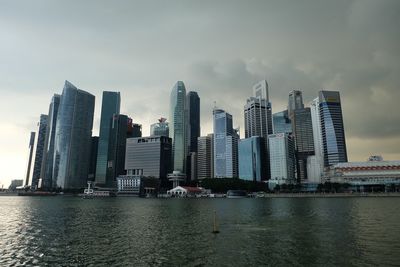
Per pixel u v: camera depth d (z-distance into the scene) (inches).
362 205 7032.5
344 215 4490.7
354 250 2049.7
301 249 2107.5
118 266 1740.9
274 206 7239.2
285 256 1919.3
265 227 3245.6
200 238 2593.5
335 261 1782.7
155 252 2066.9
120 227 3339.1
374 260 1787.6
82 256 1969.7
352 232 2810.0
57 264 1791.3
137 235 2773.1
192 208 6791.3
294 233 2807.6
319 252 2009.1
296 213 4995.1
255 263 1774.1
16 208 6771.7
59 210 6122.1
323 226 3265.3
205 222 3791.8
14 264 1798.7
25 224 3619.6
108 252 2075.5
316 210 5610.2
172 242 2417.6
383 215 4409.5
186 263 1791.3
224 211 5693.9
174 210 6112.2
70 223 3727.9
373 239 2433.6
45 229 3179.1
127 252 2071.9
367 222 3560.5
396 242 2299.5
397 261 1759.4
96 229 3179.1
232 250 2105.1
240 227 3265.3
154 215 4884.4
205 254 1998.0
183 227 3316.9
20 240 2527.1
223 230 3056.1
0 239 2571.4
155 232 2955.2
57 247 2246.6
